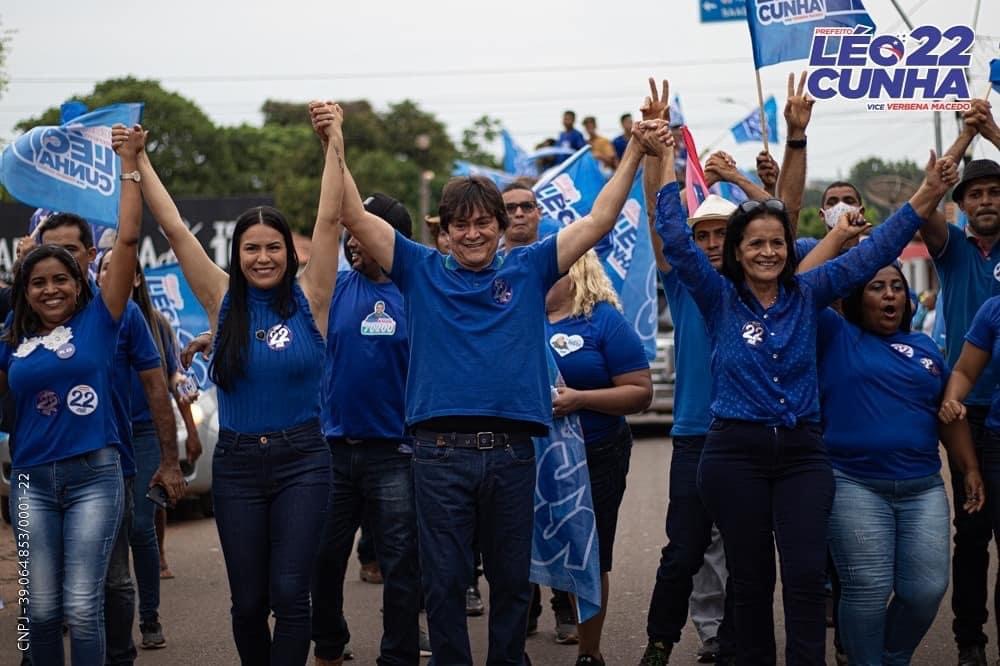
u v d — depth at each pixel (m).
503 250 6.96
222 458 5.37
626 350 6.42
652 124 5.43
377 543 6.29
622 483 6.55
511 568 5.30
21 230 17.83
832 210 6.72
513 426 5.29
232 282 5.40
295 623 5.21
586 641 6.40
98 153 7.04
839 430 5.66
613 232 8.69
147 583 7.34
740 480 5.30
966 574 6.46
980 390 6.41
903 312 5.78
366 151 68.00
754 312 5.39
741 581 5.36
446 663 5.24
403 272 5.43
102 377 5.63
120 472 5.71
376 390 6.26
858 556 5.61
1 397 5.96
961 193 6.61
